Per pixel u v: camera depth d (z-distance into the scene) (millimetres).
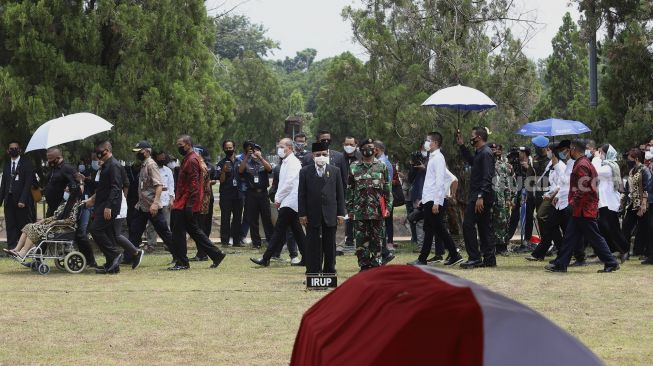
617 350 8336
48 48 19141
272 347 8547
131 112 20141
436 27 21469
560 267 14367
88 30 19562
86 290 12508
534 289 12266
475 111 20609
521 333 3594
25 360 8055
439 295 3775
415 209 18422
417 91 21156
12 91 18703
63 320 10055
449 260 15406
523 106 21578
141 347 8602
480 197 14977
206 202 18109
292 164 15547
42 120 18891
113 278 14094
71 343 8805
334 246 13484
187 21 20969
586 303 11047
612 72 21422
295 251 16438
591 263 15875
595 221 14258
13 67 19359
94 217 14844
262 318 10125
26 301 11469
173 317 10203
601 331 9273
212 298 11656
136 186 17656
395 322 3693
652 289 12242
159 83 20484
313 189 13281
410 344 3594
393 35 21562
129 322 9914
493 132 21328
